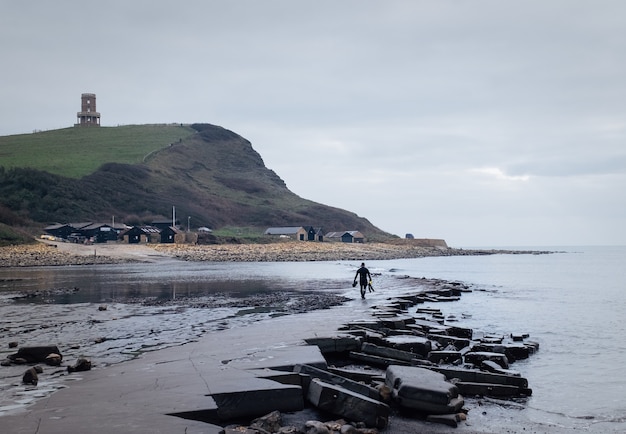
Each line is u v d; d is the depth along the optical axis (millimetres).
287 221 198500
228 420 10406
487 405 12516
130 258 102625
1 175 157250
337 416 10578
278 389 10766
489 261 136500
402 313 27125
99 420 9008
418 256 150000
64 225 131875
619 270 97250
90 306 30500
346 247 156000
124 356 16344
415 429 10453
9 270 74000
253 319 24672
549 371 16922
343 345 17281
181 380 11852
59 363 15125
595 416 12180
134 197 174500
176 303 32219
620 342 22562
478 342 20375
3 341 19125
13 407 10391
